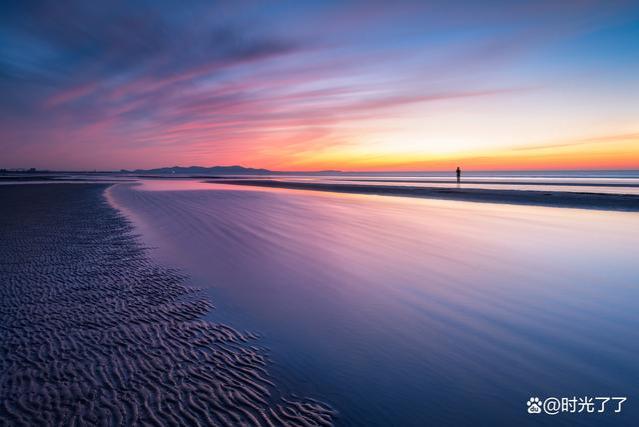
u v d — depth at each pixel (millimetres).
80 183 57875
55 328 5328
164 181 72750
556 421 3334
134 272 8133
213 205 22312
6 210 19734
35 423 3322
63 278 7715
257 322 5535
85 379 4027
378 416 3439
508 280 7293
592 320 5422
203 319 5664
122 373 4148
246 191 37406
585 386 3838
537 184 40938
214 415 3439
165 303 6316
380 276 7652
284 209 19938
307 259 9094
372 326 5340
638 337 4871
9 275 7914
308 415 3453
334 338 4996
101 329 5305
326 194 32625
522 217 15664
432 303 6160
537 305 6008
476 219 15375
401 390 3828
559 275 7555
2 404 3596
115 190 39094
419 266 8359
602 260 8688
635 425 3281
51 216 17281
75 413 3459
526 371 4121
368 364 4336
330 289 6914
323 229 13289
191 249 10297
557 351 4543
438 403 3611
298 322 5516
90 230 13484
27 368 4250
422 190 32781
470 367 4227
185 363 4379
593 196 21719
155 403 3611
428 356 4484
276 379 4055
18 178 77438
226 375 4121
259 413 3475
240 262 8883
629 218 14938
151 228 13820
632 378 3963
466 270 7992
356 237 11781
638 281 7129
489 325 5305
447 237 11625
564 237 11375
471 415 3436
